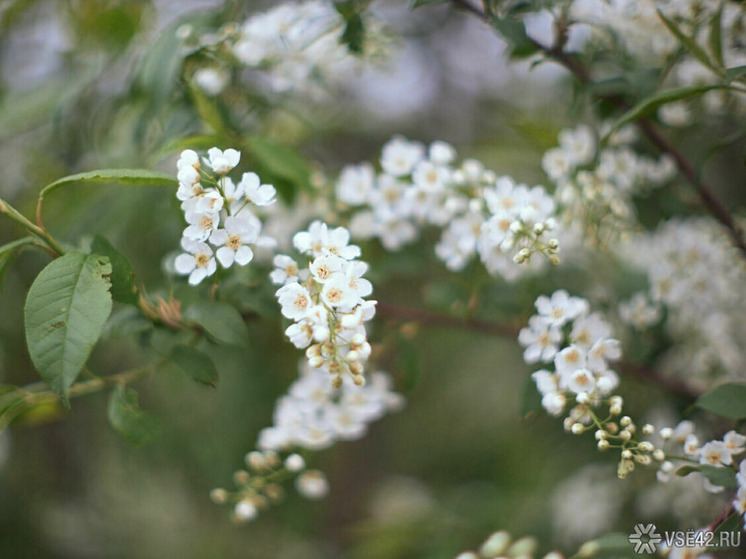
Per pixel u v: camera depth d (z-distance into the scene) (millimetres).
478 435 1048
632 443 476
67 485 892
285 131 644
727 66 547
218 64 580
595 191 554
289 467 536
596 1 550
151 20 656
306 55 588
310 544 965
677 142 614
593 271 630
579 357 483
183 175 456
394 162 560
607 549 475
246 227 468
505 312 574
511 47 566
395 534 694
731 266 574
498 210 506
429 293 574
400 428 1063
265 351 712
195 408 864
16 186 705
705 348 589
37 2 698
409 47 780
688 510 604
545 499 792
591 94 560
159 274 639
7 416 522
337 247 466
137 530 954
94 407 834
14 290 674
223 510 984
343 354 459
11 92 729
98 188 625
